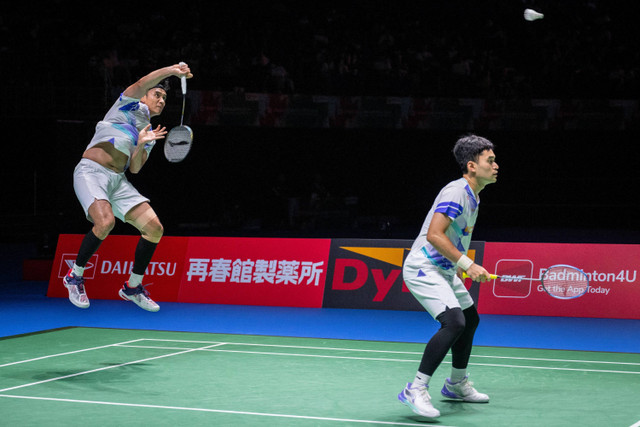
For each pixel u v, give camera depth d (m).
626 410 5.13
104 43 19.84
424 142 22.25
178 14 21.77
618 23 23.58
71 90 17.27
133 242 11.13
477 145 5.02
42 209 18.73
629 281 9.49
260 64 20.61
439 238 4.79
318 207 22.03
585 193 22.83
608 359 7.02
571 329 8.66
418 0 23.91
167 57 19.88
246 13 22.39
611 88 21.20
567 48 22.47
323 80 20.75
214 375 6.26
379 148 22.36
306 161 22.39
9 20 19.45
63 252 11.39
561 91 21.55
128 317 9.54
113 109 6.52
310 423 4.79
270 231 21.47
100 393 5.61
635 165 22.41
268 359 6.96
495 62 22.20
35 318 9.45
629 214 22.62
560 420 4.86
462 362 5.32
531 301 9.70
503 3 23.69
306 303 10.42
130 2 21.50
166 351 7.34
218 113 18.52
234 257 10.85
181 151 6.62
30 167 18.67
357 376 6.24
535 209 23.12
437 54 22.09
